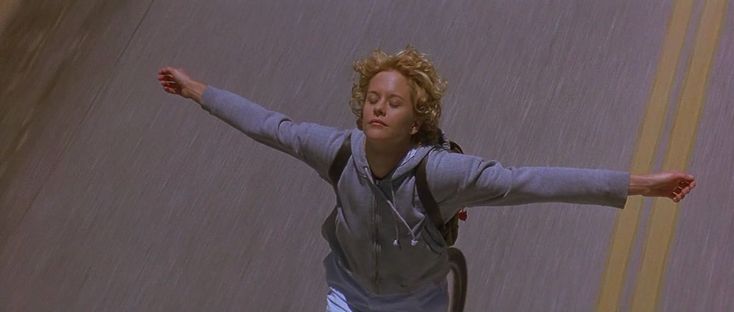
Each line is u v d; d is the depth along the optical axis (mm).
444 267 6559
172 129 15188
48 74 16922
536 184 5582
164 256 13625
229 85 15758
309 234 13438
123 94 16000
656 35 15086
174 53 16453
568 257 12430
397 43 15844
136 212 14203
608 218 12695
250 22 16688
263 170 14320
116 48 16859
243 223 13758
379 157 5766
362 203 5949
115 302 13273
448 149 5934
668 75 14375
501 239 12812
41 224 14469
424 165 5703
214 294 13094
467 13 16078
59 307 13383
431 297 6730
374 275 6398
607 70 14742
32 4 18359
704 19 15047
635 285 11914
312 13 16578
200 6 17172
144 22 17172
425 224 5914
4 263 14117
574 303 11984
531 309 12031
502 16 15938
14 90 16875
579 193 5570
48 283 13711
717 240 12062
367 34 16078
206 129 15062
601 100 14305
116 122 15562
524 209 13047
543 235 12734
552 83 14719
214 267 13367
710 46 14609
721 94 13867
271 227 13633
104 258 13773
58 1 18234
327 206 13703
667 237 12258
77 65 16844
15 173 15367
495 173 5625
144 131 15289
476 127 14320
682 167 13000
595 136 13820
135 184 14578
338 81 15406
